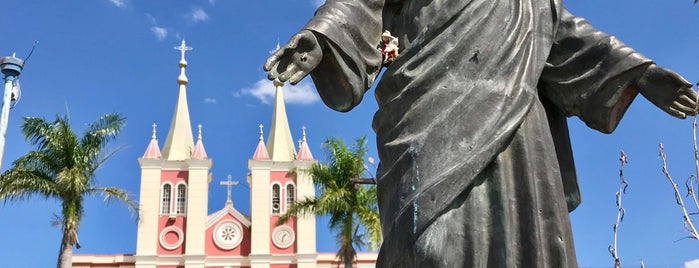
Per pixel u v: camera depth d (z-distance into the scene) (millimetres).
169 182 53594
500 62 2668
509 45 2701
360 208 27438
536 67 2754
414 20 2900
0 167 14641
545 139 2633
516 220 2486
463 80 2639
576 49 2852
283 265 51781
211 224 53094
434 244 2393
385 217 2600
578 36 2850
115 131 26609
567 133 2969
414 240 2416
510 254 2424
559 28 2898
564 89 2867
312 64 2721
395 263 2457
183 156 55312
